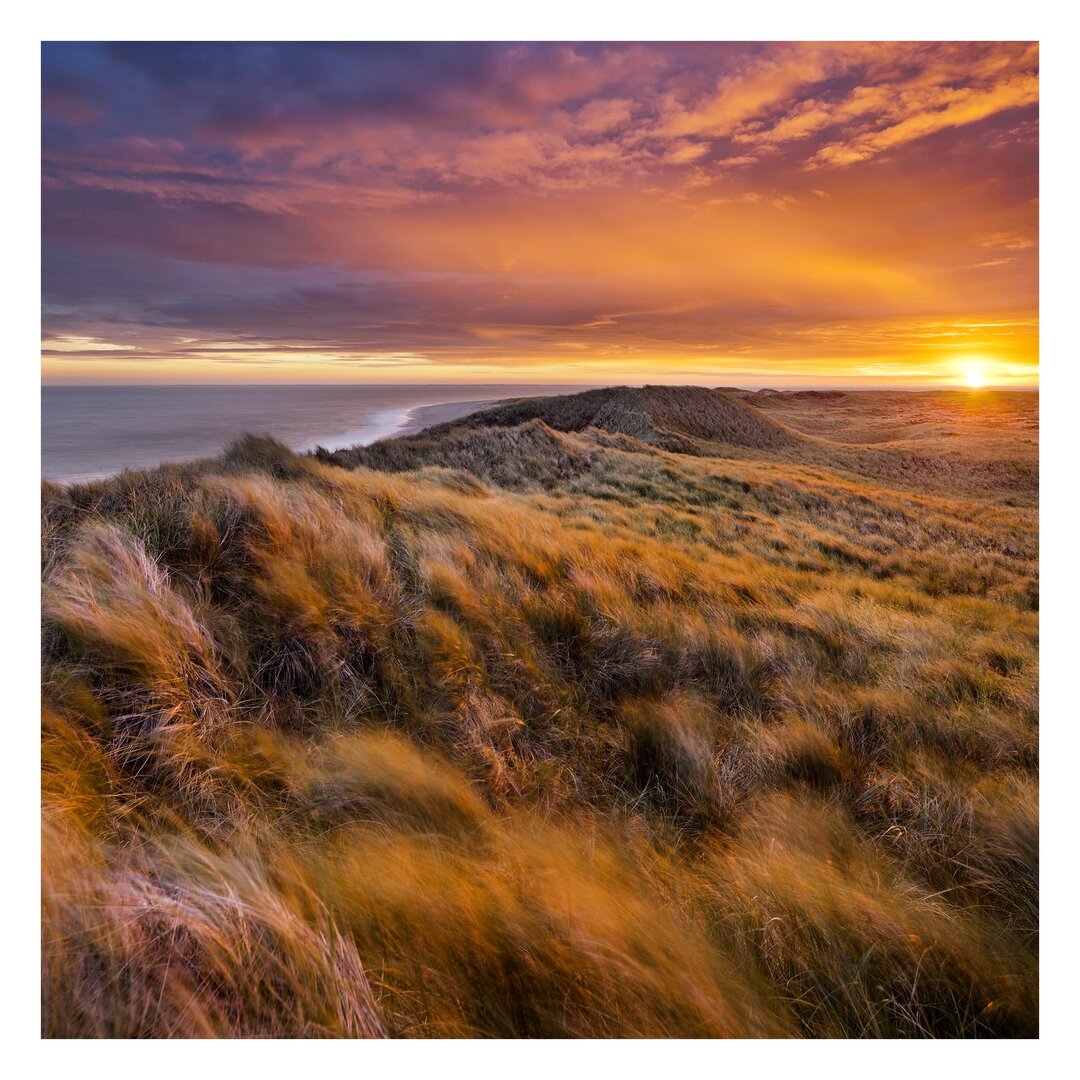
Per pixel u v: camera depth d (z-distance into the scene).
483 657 3.20
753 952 1.90
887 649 4.69
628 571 5.08
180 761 2.23
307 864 1.93
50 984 1.59
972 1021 1.84
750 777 2.76
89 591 2.62
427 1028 1.63
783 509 14.22
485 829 2.22
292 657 2.87
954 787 2.78
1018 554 13.04
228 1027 1.57
